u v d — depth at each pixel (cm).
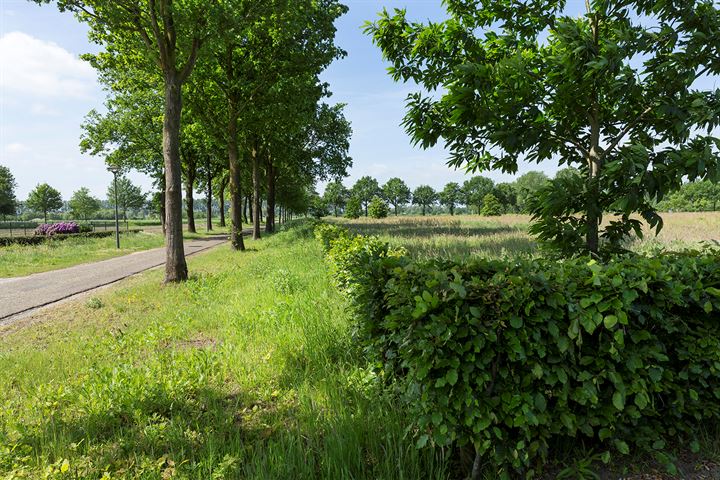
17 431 354
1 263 1773
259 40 1883
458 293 251
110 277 1420
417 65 482
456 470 287
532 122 393
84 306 920
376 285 361
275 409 383
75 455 322
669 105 349
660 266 281
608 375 258
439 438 258
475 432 248
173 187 1183
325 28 1975
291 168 3866
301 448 292
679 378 287
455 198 11756
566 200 387
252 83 1909
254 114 2047
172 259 1172
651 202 371
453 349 247
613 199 378
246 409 382
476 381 247
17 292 1148
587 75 344
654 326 284
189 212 4084
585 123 438
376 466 279
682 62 356
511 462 259
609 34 414
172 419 353
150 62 1439
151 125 3016
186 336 630
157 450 322
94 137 3011
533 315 254
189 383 420
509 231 2242
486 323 250
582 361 257
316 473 281
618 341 251
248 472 276
